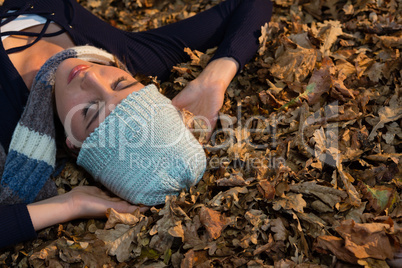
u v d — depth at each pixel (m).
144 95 1.60
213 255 1.54
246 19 2.12
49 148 1.82
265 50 2.22
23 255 1.67
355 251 1.41
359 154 1.75
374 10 2.39
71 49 1.83
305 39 2.15
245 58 2.02
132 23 2.80
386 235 1.46
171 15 2.74
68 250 1.58
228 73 1.95
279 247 1.54
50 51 1.95
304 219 1.57
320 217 1.62
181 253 1.58
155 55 2.15
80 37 1.98
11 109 1.84
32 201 1.79
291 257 1.50
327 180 1.71
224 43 2.04
